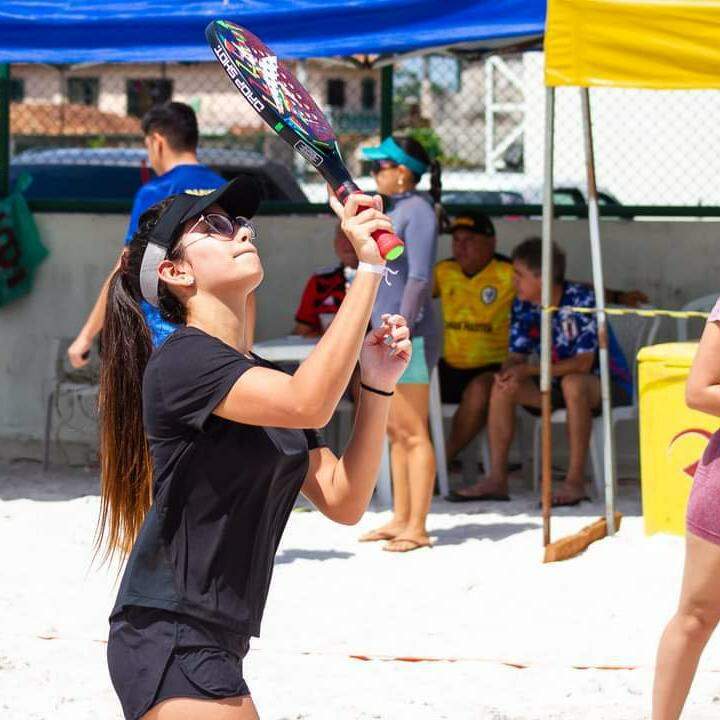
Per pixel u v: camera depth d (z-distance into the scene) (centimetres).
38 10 1762
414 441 1644
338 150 640
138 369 703
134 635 646
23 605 1375
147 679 638
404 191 1644
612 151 2931
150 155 1653
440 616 1345
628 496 1995
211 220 674
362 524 1783
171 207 682
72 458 2258
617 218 2264
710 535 860
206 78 3884
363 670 1170
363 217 627
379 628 1304
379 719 1041
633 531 1719
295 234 2289
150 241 679
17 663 1177
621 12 1461
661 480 1653
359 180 2809
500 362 2042
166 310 686
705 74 1458
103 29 1761
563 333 1930
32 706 1070
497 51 2266
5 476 2142
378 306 1614
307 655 1210
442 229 2155
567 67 1489
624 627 1302
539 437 2006
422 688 1122
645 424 1672
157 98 3622
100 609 1362
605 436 1700
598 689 1120
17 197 2273
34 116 3988
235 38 634
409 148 1638
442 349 2081
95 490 2022
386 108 2317
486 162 3556
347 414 2097
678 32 1455
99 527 739
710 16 1445
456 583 1463
